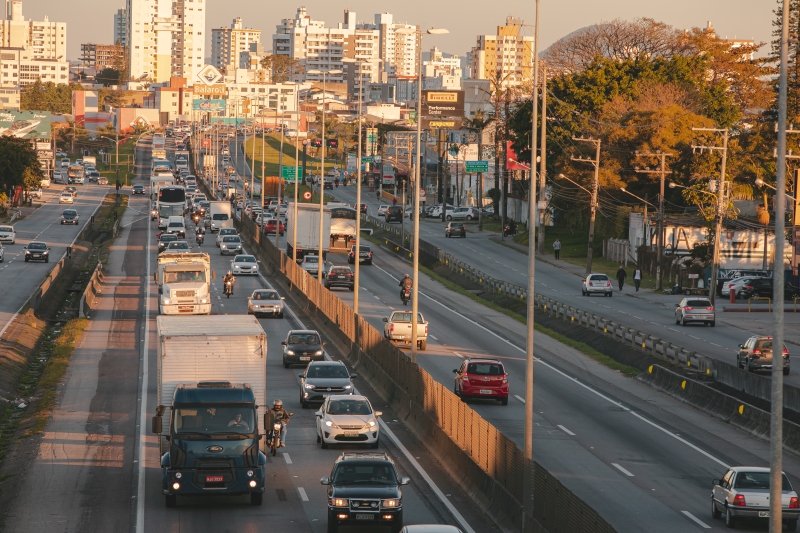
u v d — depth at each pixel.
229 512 72.19
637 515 71.00
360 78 159.00
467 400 115.75
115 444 95.12
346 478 67.50
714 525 68.56
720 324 176.75
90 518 70.88
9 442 97.44
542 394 120.50
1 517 71.50
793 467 86.69
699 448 94.19
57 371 132.12
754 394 114.38
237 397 74.31
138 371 132.88
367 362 130.88
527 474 65.31
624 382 131.25
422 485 80.00
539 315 193.12
